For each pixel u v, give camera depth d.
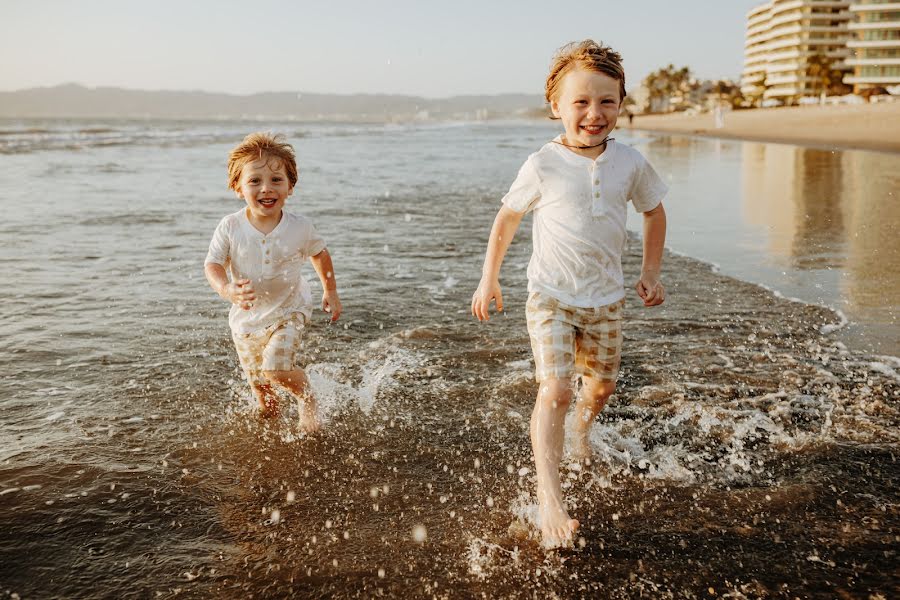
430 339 3.72
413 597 1.70
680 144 27.38
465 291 4.70
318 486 2.24
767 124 45.56
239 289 2.50
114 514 2.05
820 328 3.76
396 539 1.95
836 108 49.09
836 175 12.15
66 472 2.29
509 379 3.16
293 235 2.80
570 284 2.28
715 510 2.08
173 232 6.83
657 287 2.39
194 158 16.84
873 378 3.06
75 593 1.71
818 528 1.98
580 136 2.30
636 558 1.85
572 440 2.54
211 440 2.56
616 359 2.34
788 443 2.51
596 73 2.24
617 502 2.14
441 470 2.35
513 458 2.45
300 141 29.03
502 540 1.94
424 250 6.04
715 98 113.12
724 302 4.31
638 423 2.70
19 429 2.61
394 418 2.76
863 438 2.53
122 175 12.44
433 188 10.90
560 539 1.91
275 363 2.65
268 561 1.84
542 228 2.34
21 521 2.00
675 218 7.55
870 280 4.72
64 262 5.45
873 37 79.06
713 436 2.58
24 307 4.22
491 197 9.72
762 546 1.90
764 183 11.01
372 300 4.46
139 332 3.80
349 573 1.79
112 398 2.93
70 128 47.78
